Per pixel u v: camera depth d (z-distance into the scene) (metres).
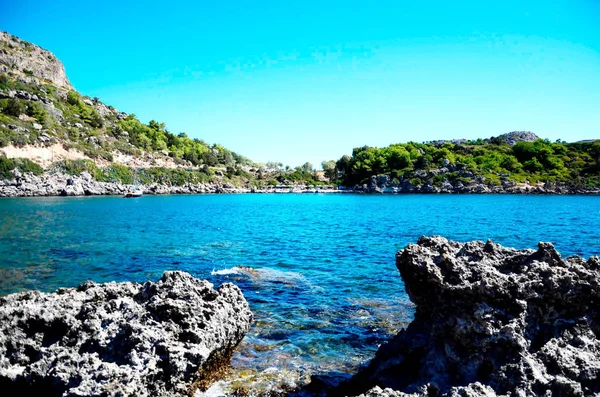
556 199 108.69
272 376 11.23
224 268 25.11
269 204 101.44
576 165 156.12
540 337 9.02
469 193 145.75
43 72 194.12
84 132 153.50
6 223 46.31
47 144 124.19
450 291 9.71
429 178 159.25
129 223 50.84
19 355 8.96
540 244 10.56
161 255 29.31
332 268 25.03
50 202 83.94
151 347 8.72
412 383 9.25
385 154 183.25
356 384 10.37
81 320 9.78
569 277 9.25
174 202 102.81
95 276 22.78
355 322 15.41
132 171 145.75
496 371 8.23
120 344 8.91
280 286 20.55
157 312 9.91
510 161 164.00
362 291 19.64
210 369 10.67
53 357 8.67
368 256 29.05
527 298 9.21
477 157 171.00
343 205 96.00
